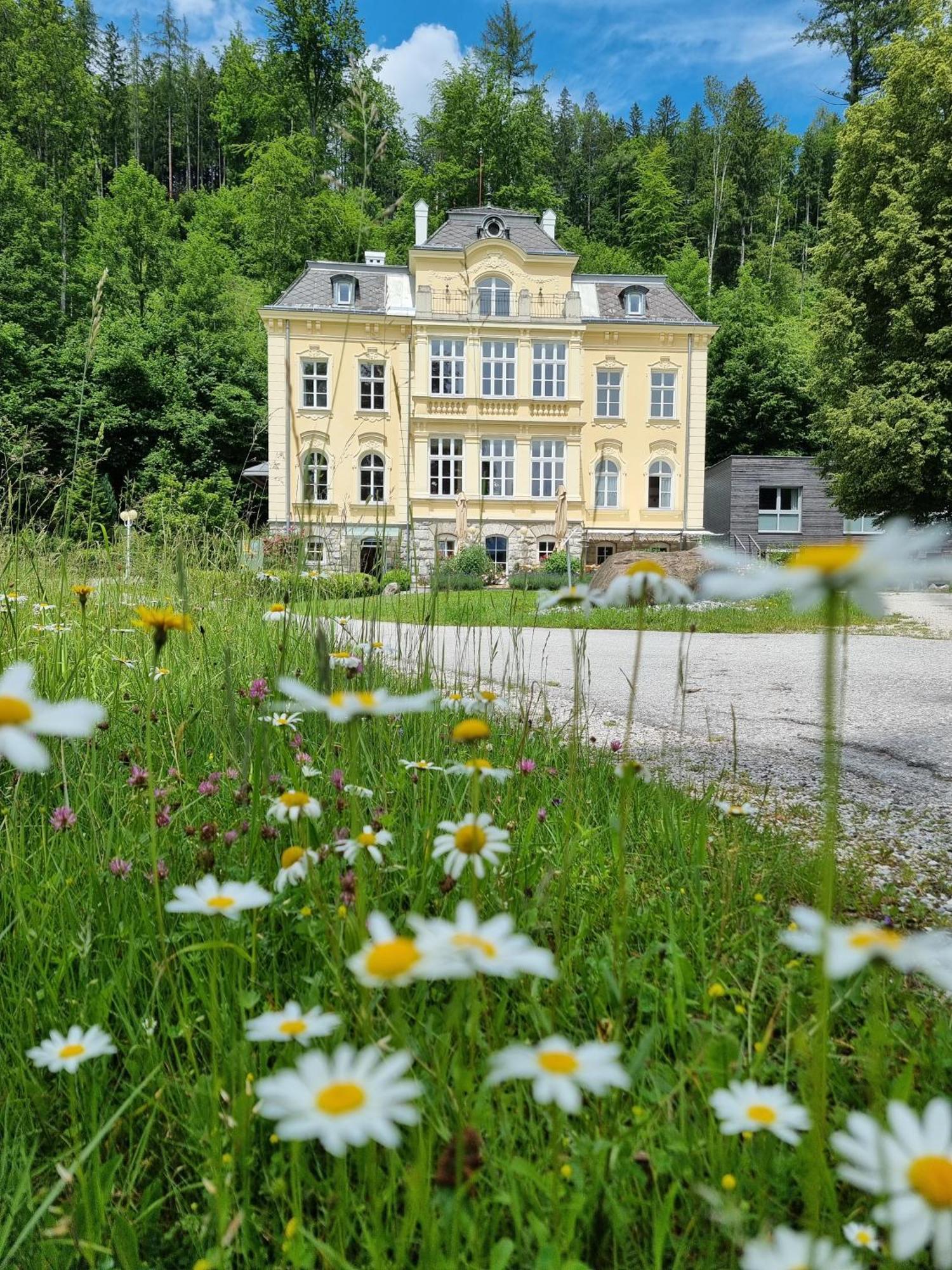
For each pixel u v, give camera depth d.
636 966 1.41
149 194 38.78
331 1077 0.58
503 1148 1.02
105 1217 0.96
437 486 27.52
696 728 4.55
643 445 28.47
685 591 1.35
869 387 21.36
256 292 40.22
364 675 2.39
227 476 33.72
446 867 1.20
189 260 37.81
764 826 2.68
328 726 2.41
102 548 4.07
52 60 38.78
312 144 27.44
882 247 21.17
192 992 1.36
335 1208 0.95
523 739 2.36
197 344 35.22
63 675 2.81
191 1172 1.10
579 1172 0.95
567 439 27.86
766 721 4.86
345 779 1.92
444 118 39.69
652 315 29.09
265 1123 1.10
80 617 3.34
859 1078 1.21
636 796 2.52
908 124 21.23
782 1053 1.27
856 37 43.78
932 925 1.99
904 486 21.14
